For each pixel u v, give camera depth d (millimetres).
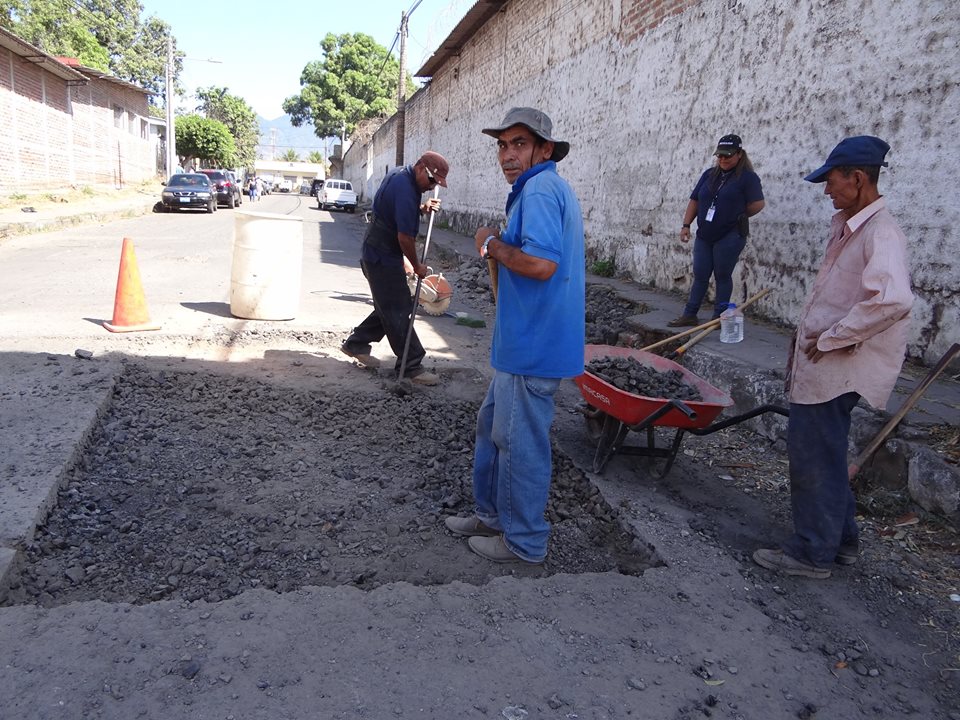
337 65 66812
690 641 2793
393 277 5676
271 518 3537
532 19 15781
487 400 3414
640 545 3559
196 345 6559
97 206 22734
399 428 4902
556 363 3041
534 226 2877
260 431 4656
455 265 14914
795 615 3035
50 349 5957
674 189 9508
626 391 4273
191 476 3924
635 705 2412
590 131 12523
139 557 3125
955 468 3762
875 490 4129
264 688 2330
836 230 3203
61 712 2158
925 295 5586
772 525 3963
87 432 4148
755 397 5391
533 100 15711
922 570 3467
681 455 4980
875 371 3070
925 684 2672
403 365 5762
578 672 2549
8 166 20844
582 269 3111
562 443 5059
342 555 3277
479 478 3443
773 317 7461
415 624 2729
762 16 7598
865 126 6203
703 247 6891
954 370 5305
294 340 7043
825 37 6672
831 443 3201
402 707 2301
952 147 5359
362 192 52281
